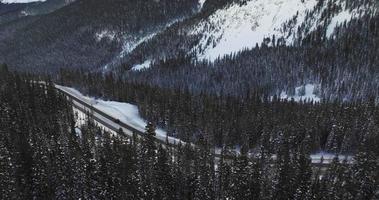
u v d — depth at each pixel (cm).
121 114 13338
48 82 15412
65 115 11862
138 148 9362
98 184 7781
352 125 11756
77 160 8112
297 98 18688
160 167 8231
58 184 7812
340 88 18275
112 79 17925
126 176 7919
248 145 11150
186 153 9331
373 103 14100
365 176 8519
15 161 7838
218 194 8362
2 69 16300
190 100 14175
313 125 11781
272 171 8938
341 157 11256
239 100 15388
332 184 8319
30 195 7519
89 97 16175
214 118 12294
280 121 12238
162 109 12912
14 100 11888
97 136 10412
